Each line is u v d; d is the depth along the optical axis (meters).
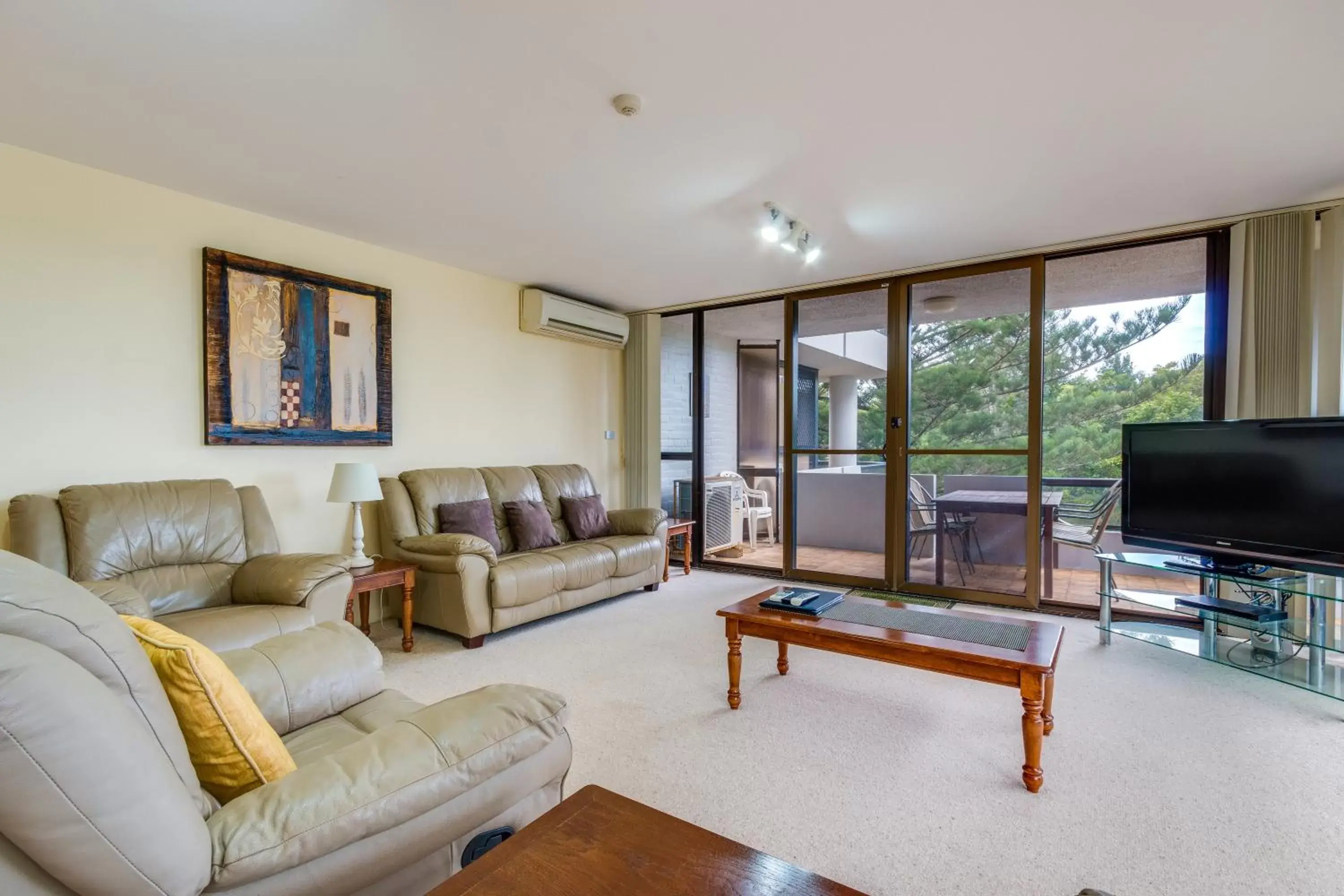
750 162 2.65
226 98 2.16
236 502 2.89
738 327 6.05
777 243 3.64
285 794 0.93
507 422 4.62
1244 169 2.70
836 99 2.17
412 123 2.34
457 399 4.26
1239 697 2.59
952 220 3.30
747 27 1.80
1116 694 2.62
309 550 3.47
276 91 2.12
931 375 4.28
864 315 4.52
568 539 4.48
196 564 2.67
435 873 1.11
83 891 0.73
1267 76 2.02
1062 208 3.14
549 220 3.32
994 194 2.97
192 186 2.89
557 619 3.80
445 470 3.96
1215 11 1.72
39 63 1.94
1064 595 4.21
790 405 4.82
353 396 3.60
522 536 4.05
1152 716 2.41
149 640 1.06
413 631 3.50
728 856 0.92
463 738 1.12
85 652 0.78
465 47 1.88
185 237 2.98
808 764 2.06
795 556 4.88
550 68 1.99
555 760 1.29
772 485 6.51
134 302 2.82
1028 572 3.94
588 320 4.99
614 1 1.68
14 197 2.50
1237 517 2.81
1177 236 3.49
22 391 2.53
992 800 1.85
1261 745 2.18
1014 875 1.53
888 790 1.90
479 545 3.30
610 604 4.15
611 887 0.85
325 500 3.54
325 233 3.52
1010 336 3.99
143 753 0.77
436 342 4.12
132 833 0.73
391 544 3.58
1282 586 2.69
